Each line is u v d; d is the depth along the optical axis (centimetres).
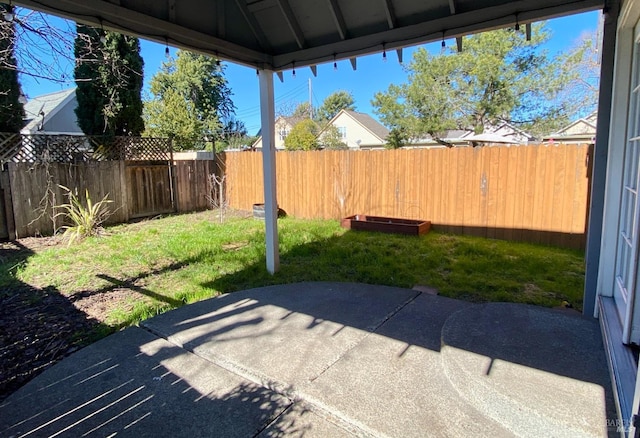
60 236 688
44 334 308
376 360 248
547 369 208
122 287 417
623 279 256
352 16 345
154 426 192
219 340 282
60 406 211
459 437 178
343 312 329
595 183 287
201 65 1864
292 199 856
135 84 865
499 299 356
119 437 185
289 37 393
